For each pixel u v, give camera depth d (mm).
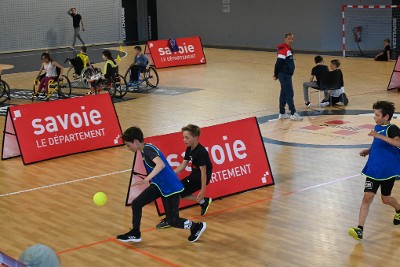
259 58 30516
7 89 22688
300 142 14398
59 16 38219
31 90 22875
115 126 14508
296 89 21359
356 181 11422
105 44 40031
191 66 28531
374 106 8422
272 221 9523
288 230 9133
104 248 8578
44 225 9539
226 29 36719
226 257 8195
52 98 20969
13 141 13562
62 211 10172
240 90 21688
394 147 8422
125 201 10609
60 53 35219
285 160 12930
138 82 22078
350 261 7984
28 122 13359
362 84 22047
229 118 17172
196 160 9062
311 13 32750
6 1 36156
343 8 30688
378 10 32625
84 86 22891
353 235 8508
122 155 13711
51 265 3766
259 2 34844
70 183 11734
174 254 8328
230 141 10984
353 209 9938
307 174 11930
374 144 8578
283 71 16469
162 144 10242
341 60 28734
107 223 9586
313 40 33000
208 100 19969
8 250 8570
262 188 11133
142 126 16453
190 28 38469
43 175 12320
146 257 8242
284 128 15820
